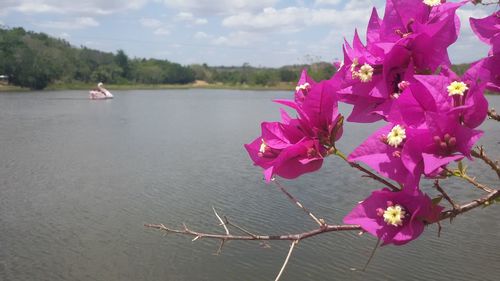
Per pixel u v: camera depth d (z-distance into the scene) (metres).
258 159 1.76
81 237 12.73
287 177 1.71
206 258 11.62
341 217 13.91
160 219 13.97
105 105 60.00
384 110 1.65
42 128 33.81
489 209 14.53
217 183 17.89
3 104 58.56
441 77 1.54
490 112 1.69
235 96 88.62
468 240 12.27
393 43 1.60
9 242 12.37
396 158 1.53
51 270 10.73
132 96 88.38
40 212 14.64
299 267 11.09
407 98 1.54
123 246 12.16
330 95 1.70
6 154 23.44
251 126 35.69
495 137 20.33
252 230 13.04
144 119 41.31
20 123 36.91
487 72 1.72
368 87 1.69
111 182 18.09
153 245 12.17
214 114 46.69
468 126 1.52
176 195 16.31
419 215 1.50
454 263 11.00
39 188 17.27
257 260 11.52
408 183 1.45
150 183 17.92
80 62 121.06
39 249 11.92
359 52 1.75
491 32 1.75
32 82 101.44
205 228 13.27
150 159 22.42
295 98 1.87
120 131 32.53
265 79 139.12
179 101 70.94
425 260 11.27
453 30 1.60
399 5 1.68
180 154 23.73
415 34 1.60
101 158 22.66
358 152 1.59
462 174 1.59
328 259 11.51
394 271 10.69
